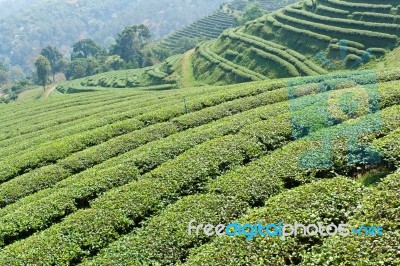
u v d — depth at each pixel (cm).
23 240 1952
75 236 1881
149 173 2322
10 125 5500
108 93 7369
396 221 1356
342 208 1587
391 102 2667
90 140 3331
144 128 3244
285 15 10125
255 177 2016
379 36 7562
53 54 19038
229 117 3098
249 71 8969
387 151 1977
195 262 1467
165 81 10850
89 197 2320
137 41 17375
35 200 2412
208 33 17488
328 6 9338
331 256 1286
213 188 2017
